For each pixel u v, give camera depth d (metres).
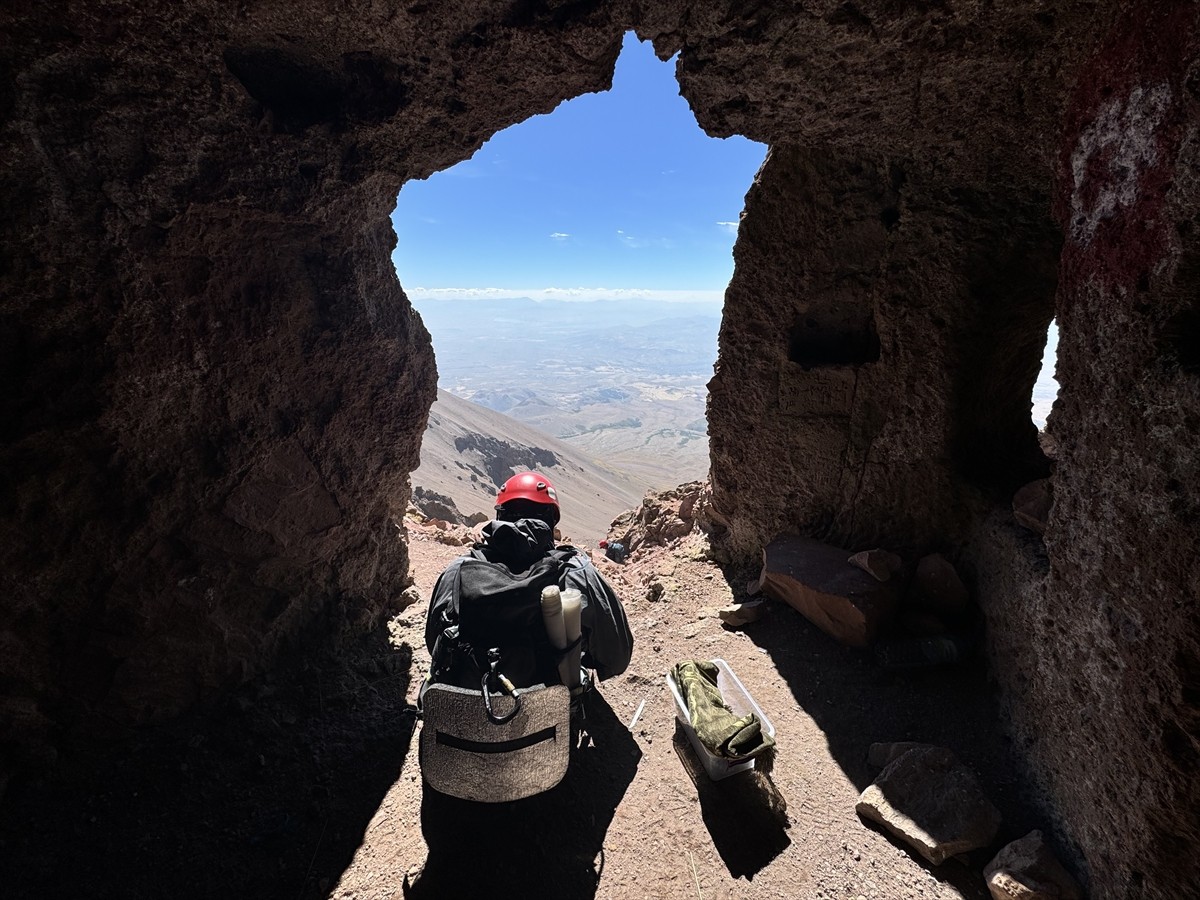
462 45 2.16
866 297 3.44
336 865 2.30
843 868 2.26
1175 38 1.48
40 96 1.82
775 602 3.90
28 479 2.15
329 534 3.34
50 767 2.40
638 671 3.55
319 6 1.92
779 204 3.54
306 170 2.55
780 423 3.98
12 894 2.06
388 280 3.42
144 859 2.23
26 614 2.27
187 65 1.99
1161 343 1.58
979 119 2.48
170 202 2.20
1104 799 1.92
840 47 2.12
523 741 2.16
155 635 2.61
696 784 2.68
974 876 2.19
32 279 1.96
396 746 2.90
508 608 2.40
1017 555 2.79
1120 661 1.79
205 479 2.66
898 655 3.17
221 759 2.65
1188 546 1.46
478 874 2.28
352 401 3.26
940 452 3.32
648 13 2.08
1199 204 1.40
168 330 2.35
